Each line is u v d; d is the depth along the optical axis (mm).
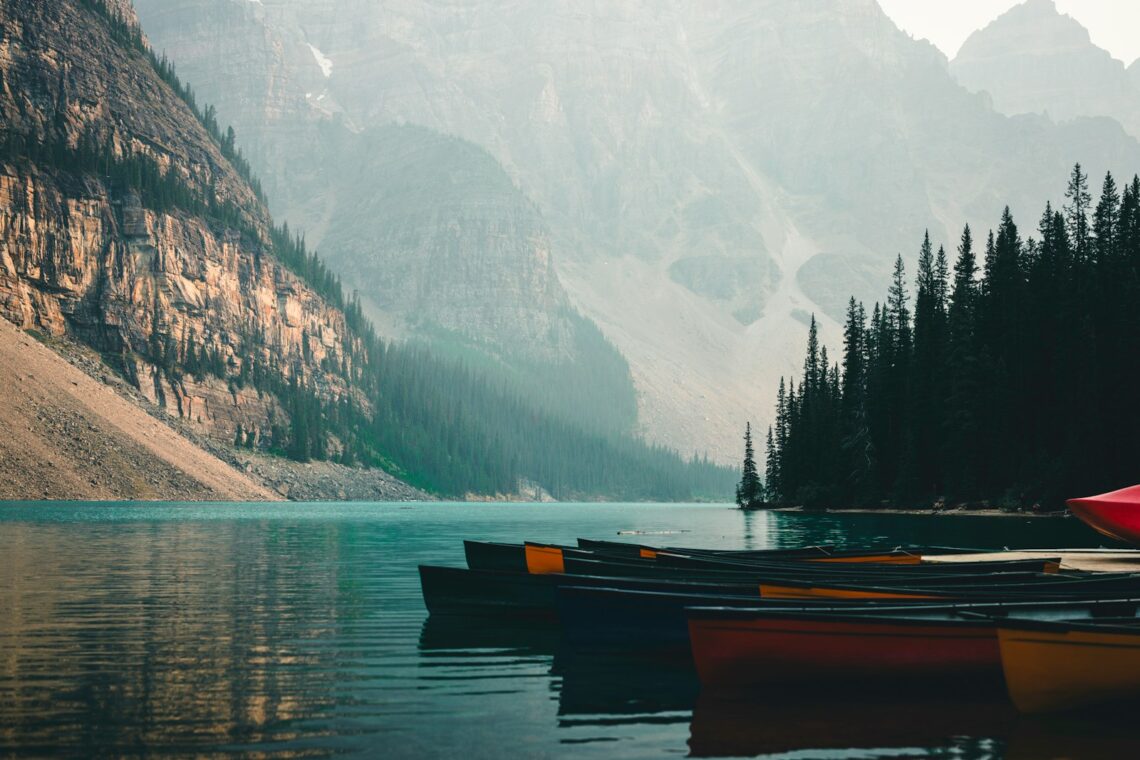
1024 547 54625
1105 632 16812
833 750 14695
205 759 13758
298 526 88875
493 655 22594
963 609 19344
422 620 27984
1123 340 92312
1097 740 15398
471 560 32125
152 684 18656
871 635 18375
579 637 22734
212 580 38062
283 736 15078
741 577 25203
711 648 18625
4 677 19062
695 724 16203
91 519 87562
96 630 25078
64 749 14133
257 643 23688
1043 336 101188
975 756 14461
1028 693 16891
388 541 66500
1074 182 107750
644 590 23250
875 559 34156
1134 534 40219
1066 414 96812
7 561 44438
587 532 83625
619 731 15688
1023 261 110562
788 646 18438
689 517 140750
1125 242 99750
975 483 103312
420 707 17203
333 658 21906
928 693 18328
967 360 102500
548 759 14023
